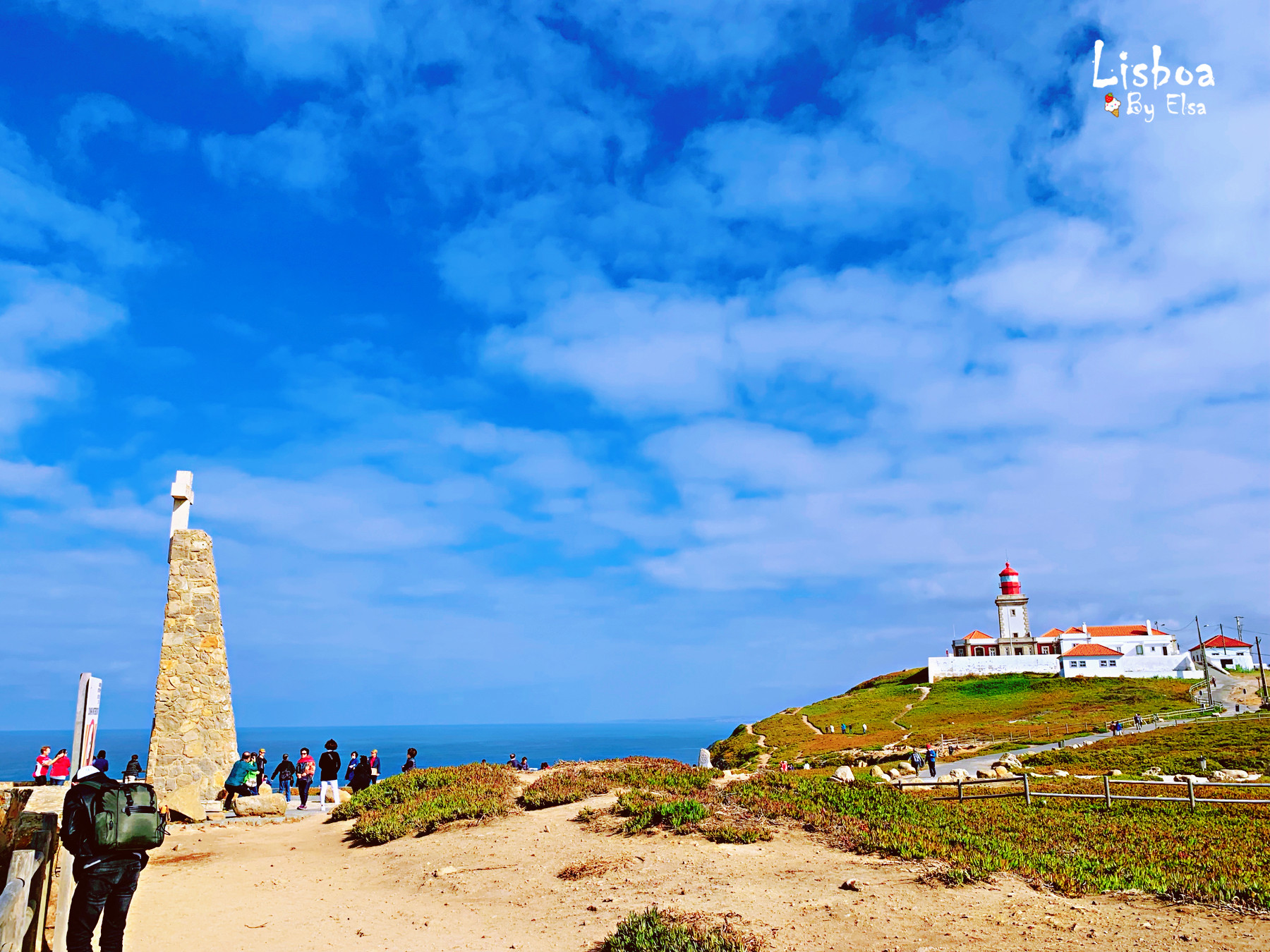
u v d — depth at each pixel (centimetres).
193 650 2681
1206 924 966
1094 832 1667
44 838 824
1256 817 1925
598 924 1120
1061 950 900
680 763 2777
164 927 1196
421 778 2445
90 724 1110
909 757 6247
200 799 2578
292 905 1342
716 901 1178
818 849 1485
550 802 2108
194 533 2769
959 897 1120
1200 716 7550
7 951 598
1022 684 10875
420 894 1399
